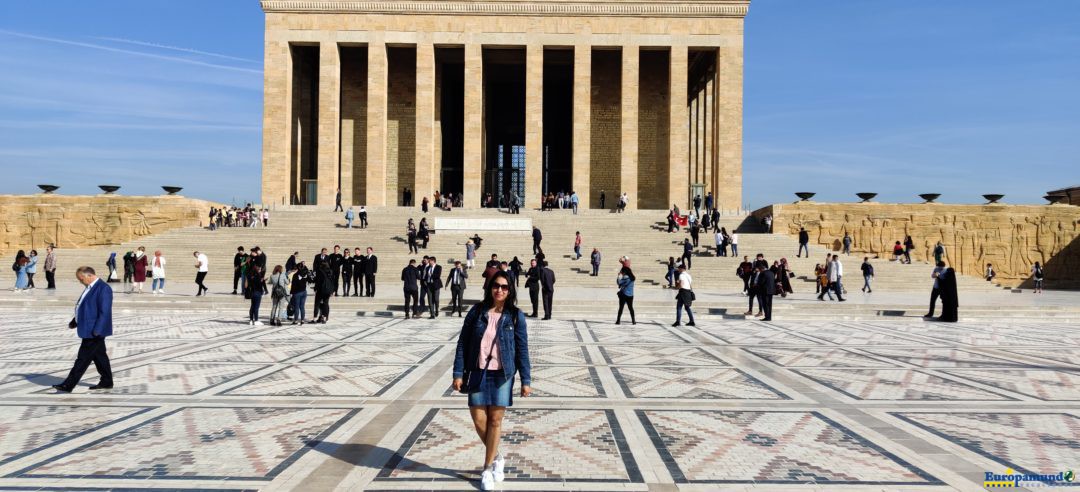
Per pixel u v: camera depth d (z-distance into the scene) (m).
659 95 55.47
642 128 55.56
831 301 25.31
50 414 8.12
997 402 9.11
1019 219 41.44
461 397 9.22
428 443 7.02
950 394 9.61
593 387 9.98
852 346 14.95
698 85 60.09
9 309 22.27
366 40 50.00
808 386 10.15
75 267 33.69
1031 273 41.47
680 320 20.22
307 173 56.38
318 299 19.38
